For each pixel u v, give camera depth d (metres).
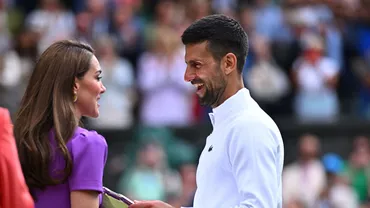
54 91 13.81
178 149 36.66
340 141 40.28
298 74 41.16
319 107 40.97
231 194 14.27
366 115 42.38
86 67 13.98
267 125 14.23
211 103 14.75
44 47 39.72
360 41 44.66
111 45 38.91
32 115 13.79
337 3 44.97
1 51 38.72
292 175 36.16
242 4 43.97
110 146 37.47
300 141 37.09
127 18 41.62
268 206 13.78
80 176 13.59
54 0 41.94
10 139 12.14
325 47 43.00
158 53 39.31
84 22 40.84
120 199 14.37
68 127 13.69
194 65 14.64
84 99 14.02
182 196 33.53
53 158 13.55
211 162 14.51
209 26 14.55
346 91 43.53
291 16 43.34
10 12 43.84
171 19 41.12
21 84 35.78
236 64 14.66
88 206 13.61
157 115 38.69
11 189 11.95
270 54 41.69
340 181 35.75
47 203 13.60
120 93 38.34
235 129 14.25
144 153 35.09
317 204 35.34
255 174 13.85
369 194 37.75
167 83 38.81
